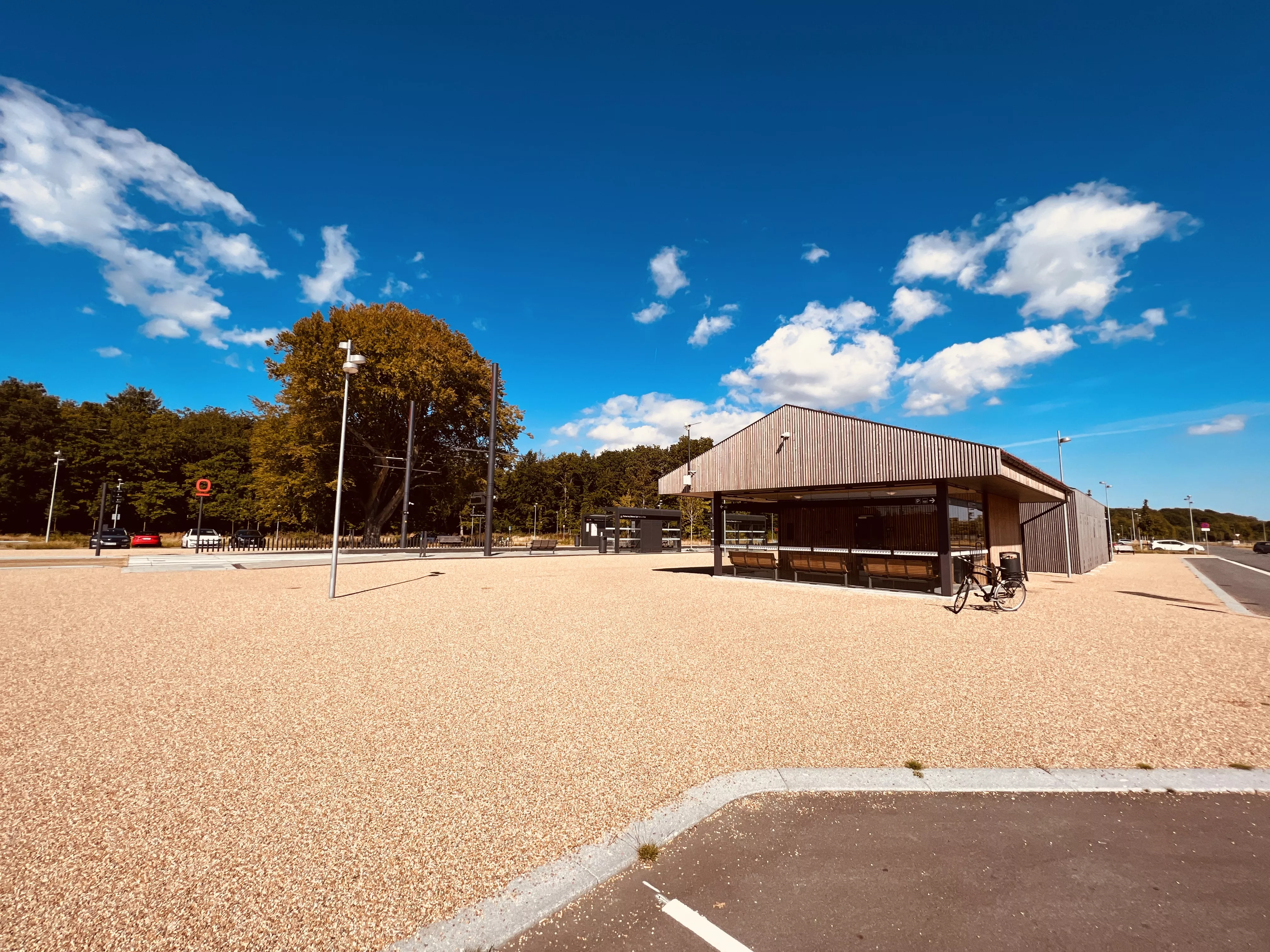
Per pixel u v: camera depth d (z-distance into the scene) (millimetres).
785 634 9445
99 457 48344
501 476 58812
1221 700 5969
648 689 6402
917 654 8055
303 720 5309
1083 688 6410
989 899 2846
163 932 2551
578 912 2775
